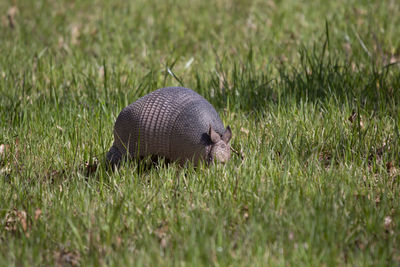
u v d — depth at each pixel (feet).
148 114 55.83
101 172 53.36
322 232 41.81
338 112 65.36
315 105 67.82
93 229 44.19
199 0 133.39
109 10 124.36
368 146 58.70
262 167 53.06
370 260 38.55
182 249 40.37
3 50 97.25
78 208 47.73
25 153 59.82
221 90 77.30
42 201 49.67
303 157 56.44
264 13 118.83
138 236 42.78
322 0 125.29
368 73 78.02
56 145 61.82
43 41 103.81
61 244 43.11
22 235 42.47
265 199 46.83
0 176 54.39
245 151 58.18
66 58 93.66
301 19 112.47
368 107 67.62
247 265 38.34
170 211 45.75
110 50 96.73
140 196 49.32
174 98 56.13
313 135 61.77
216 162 53.11
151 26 111.24
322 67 77.30
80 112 69.26
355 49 87.51
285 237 41.73
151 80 79.25
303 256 38.93
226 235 42.57
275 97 73.67
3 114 68.64
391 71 80.28
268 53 93.15
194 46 100.12
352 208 45.50
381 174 54.29
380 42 92.53
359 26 103.55
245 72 79.61
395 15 109.40
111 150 59.11
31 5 130.52
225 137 54.24
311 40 97.81
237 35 104.63
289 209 45.03
